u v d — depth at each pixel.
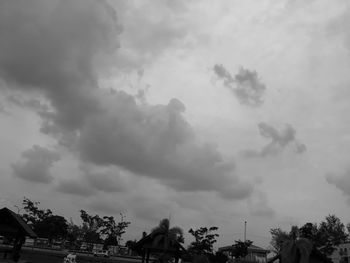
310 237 83.31
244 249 98.25
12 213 43.53
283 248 40.03
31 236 44.28
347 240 103.75
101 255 95.56
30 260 49.94
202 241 95.88
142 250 45.25
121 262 72.06
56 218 121.69
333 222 105.31
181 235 43.31
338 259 92.69
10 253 45.28
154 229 43.28
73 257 52.00
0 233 44.53
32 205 130.62
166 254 42.62
